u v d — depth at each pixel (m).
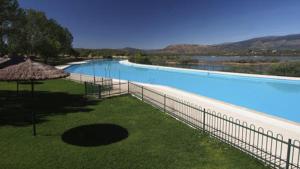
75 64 58.03
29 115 13.36
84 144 9.45
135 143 9.48
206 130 10.36
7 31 36.59
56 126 11.55
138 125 11.60
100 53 91.62
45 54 49.62
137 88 20.64
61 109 14.60
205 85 29.20
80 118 12.81
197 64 41.53
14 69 13.88
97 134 10.52
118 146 9.20
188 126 11.30
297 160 7.82
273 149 8.66
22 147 9.14
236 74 31.58
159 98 16.83
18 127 11.38
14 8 35.97
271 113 17.42
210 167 7.63
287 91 24.30
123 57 85.56
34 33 47.06
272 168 7.50
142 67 49.41
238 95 23.39
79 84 24.88
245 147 8.86
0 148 9.04
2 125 11.64
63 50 63.34
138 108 14.62
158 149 8.93
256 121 11.82
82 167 7.67
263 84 28.08
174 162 7.96
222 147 9.02
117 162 7.98
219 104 15.37
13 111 14.17
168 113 13.38
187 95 18.39
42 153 8.63
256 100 21.27
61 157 8.33
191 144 9.34
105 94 18.44
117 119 12.57
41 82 26.52
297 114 17.14
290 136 9.86
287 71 27.78
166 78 36.41
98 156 8.40
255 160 8.01
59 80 28.22
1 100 17.06
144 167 7.66
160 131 10.73
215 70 36.44
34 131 10.31
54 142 9.62
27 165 7.78
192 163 7.89
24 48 45.50
